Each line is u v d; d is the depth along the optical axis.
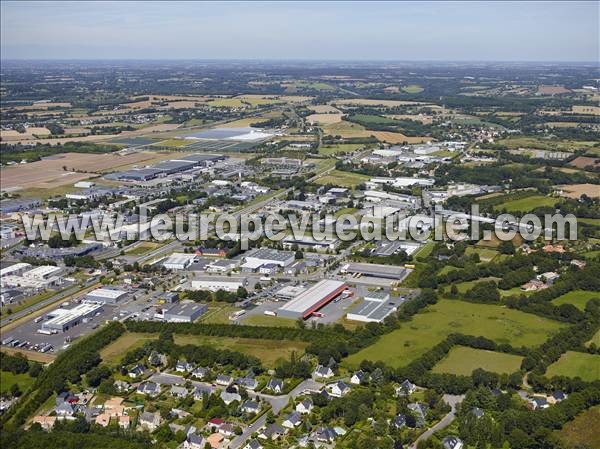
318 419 167.88
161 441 159.50
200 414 170.25
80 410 175.12
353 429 163.50
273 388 182.75
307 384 187.50
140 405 176.50
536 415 161.88
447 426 163.38
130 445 156.50
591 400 171.62
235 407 172.50
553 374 188.00
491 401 171.12
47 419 170.38
